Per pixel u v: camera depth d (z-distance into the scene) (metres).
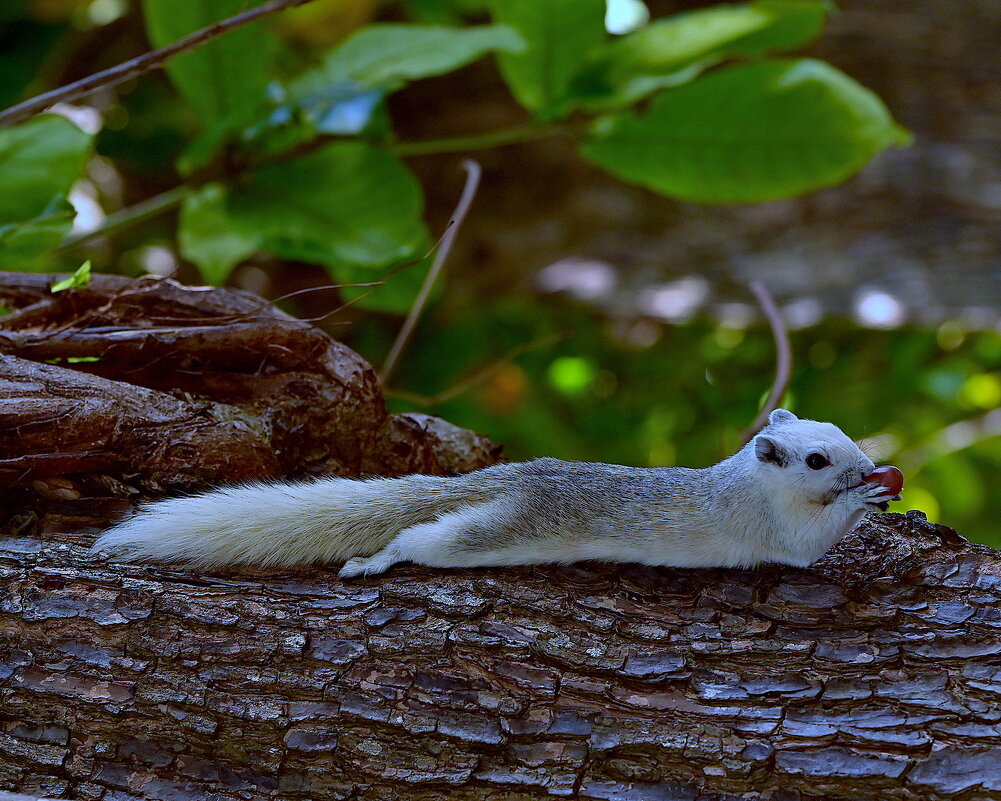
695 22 5.38
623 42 5.39
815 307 5.79
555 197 6.68
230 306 5.23
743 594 5.12
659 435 7.21
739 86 5.36
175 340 5.20
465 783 5.06
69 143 5.28
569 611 5.11
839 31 6.68
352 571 5.13
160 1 5.34
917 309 5.64
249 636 5.09
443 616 5.10
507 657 5.09
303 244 5.38
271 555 5.14
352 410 5.22
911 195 6.30
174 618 5.10
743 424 6.85
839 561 5.14
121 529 5.13
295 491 5.15
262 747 5.07
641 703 5.07
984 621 5.09
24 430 5.14
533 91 5.40
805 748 5.05
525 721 5.07
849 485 5.13
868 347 6.91
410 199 5.36
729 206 6.54
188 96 5.38
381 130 5.39
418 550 5.13
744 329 7.04
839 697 5.07
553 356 7.09
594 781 5.05
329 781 5.06
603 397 7.34
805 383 6.90
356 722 5.07
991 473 6.64
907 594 5.11
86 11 6.65
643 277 6.20
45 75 6.65
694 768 5.05
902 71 6.61
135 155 6.89
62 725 5.08
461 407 6.55
